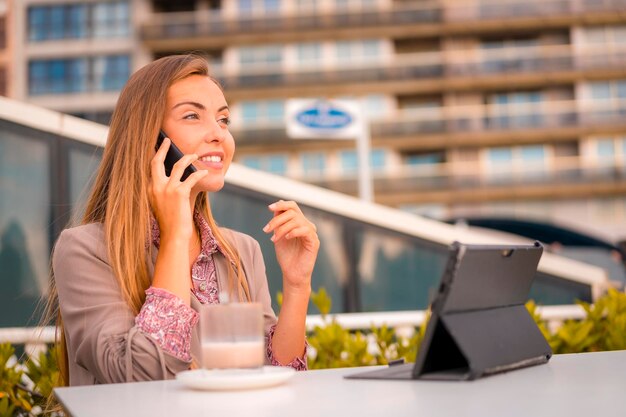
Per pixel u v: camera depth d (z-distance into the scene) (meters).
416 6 43.06
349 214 4.22
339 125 10.30
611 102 42.25
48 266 3.82
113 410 1.24
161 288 1.81
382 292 4.21
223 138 2.17
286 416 1.15
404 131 41.62
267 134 41.56
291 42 43.41
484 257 1.47
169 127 2.13
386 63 42.94
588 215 41.97
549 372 1.50
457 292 1.43
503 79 42.47
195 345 2.00
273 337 2.15
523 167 42.25
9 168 3.86
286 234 2.10
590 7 42.25
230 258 2.26
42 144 3.89
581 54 42.38
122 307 1.89
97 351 1.79
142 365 1.74
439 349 1.46
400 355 2.88
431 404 1.21
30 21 42.28
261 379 1.39
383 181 41.25
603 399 1.21
